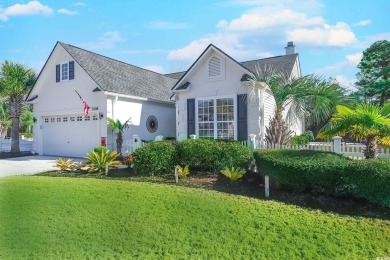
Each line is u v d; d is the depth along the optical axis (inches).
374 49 1136.2
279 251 203.6
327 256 199.2
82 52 755.4
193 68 605.0
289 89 478.3
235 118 564.7
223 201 284.7
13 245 206.4
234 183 353.1
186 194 304.8
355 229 234.2
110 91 656.4
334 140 431.2
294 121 720.3
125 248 203.9
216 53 584.4
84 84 702.5
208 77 598.5
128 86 740.7
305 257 197.5
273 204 281.6
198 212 259.3
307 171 293.1
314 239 219.0
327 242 215.3
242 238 218.5
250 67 811.4
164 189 324.2
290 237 221.0
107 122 661.9
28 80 796.6
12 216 252.1
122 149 637.9
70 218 248.2
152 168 401.7
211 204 276.8
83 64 707.4
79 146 721.0
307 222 243.4
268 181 307.4
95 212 259.8
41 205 275.7
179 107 633.0
